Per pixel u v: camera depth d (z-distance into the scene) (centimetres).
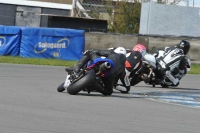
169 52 3728
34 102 2316
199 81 4434
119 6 7644
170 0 7669
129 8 7594
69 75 2712
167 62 3691
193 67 5656
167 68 3688
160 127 1911
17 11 8300
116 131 1767
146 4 6838
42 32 5666
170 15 6850
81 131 1727
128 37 5872
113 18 7656
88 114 2084
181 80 4438
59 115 2006
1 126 1716
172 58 3703
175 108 2516
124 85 3072
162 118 2138
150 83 3722
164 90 3547
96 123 1892
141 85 3844
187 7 6881
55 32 5703
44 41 5669
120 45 5872
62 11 8631
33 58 5444
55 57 5706
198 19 6912
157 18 6825
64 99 2491
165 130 1856
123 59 2745
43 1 8775
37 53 5656
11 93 2603
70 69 2669
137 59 3073
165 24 6844
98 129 1780
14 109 2072
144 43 5859
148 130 1831
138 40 5872
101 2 7950
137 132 1778
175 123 2030
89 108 2252
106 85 2748
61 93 2753
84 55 2689
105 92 2770
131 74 3180
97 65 2659
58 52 5716
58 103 2333
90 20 6694
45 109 2131
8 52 5597
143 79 3588
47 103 2311
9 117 1886
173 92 3441
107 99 2641
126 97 2852
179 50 3741
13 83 3136
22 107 2141
